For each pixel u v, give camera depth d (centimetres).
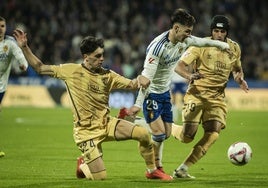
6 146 1888
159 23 4441
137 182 1203
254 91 3997
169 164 1568
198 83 1325
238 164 1273
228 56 1326
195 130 1332
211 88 1323
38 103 3847
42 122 2778
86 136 1204
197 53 1317
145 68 1245
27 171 1372
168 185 1170
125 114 1227
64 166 1470
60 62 4088
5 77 1652
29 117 3023
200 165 1537
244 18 4706
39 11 4394
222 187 1160
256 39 4638
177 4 4650
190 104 1323
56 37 4225
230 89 3969
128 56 4141
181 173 1283
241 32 4622
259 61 4412
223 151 1872
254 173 1397
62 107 3781
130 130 1197
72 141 2070
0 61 1625
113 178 1273
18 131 2367
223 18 1300
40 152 1752
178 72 1285
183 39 1230
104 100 1215
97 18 4475
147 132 1204
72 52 4072
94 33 4322
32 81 3875
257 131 2534
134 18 4522
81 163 1255
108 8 4591
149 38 4356
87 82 1201
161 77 1291
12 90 3838
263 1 4884
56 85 3888
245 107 3956
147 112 1302
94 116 1207
